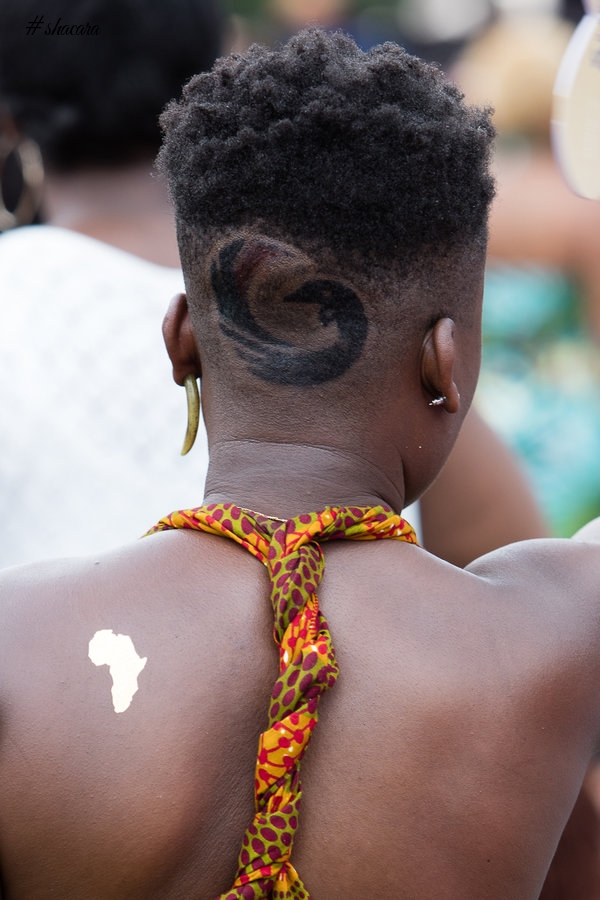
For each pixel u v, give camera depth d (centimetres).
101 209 309
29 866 182
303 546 192
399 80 197
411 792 184
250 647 188
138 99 296
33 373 288
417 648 190
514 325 694
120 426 286
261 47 210
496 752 188
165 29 296
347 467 201
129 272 295
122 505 284
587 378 682
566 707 195
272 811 178
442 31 865
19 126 309
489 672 191
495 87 736
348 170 191
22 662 187
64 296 292
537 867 193
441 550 327
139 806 179
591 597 204
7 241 307
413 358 202
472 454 318
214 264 200
